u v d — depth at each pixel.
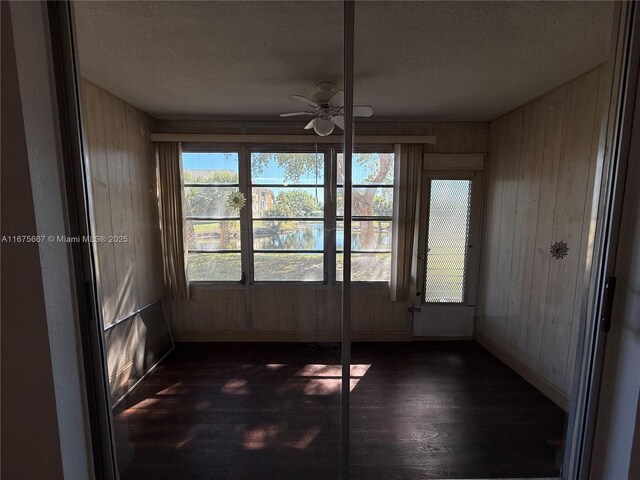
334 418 2.10
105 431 1.08
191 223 3.20
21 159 0.80
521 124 2.60
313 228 3.13
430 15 1.37
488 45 1.64
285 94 2.35
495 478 1.56
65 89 0.92
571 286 2.11
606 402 1.06
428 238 3.11
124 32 1.50
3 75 0.76
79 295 0.98
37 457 0.91
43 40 0.84
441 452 1.77
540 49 1.67
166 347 3.10
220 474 1.63
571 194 2.12
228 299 3.29
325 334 3.21
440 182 3.04
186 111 2.75
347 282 1.32
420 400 2.30
